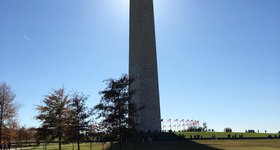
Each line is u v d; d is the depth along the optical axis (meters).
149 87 80.62
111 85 36.50
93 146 58.56
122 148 51.09
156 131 77.94
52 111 43.66
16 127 46.94
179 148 50.31
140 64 80.38
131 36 83.44
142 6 82.75
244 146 54.50
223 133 89.94
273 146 54.72
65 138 41.56
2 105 45.50
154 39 83.31
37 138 45.16
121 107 35.84
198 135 76.19
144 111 78.94
